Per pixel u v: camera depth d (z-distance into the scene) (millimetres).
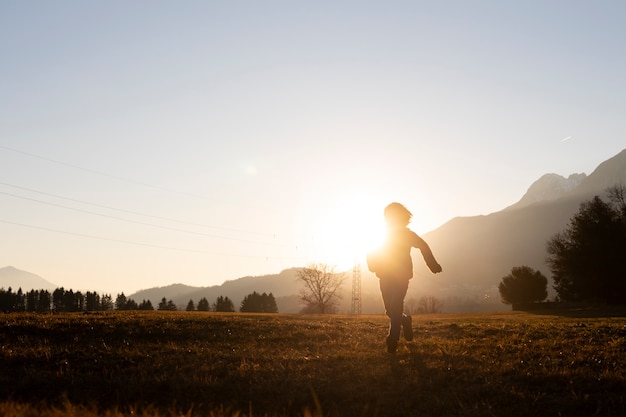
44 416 5441
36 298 126688
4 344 11383
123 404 7098
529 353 10414
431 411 6887
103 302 138875
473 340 12773
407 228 10477
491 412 6691
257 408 7027
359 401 7266
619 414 6602
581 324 17141
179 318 18438
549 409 6816
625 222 76438
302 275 110500
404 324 11141
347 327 16531
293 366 9117
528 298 97562
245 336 13516
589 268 76938
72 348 10750
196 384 7762
